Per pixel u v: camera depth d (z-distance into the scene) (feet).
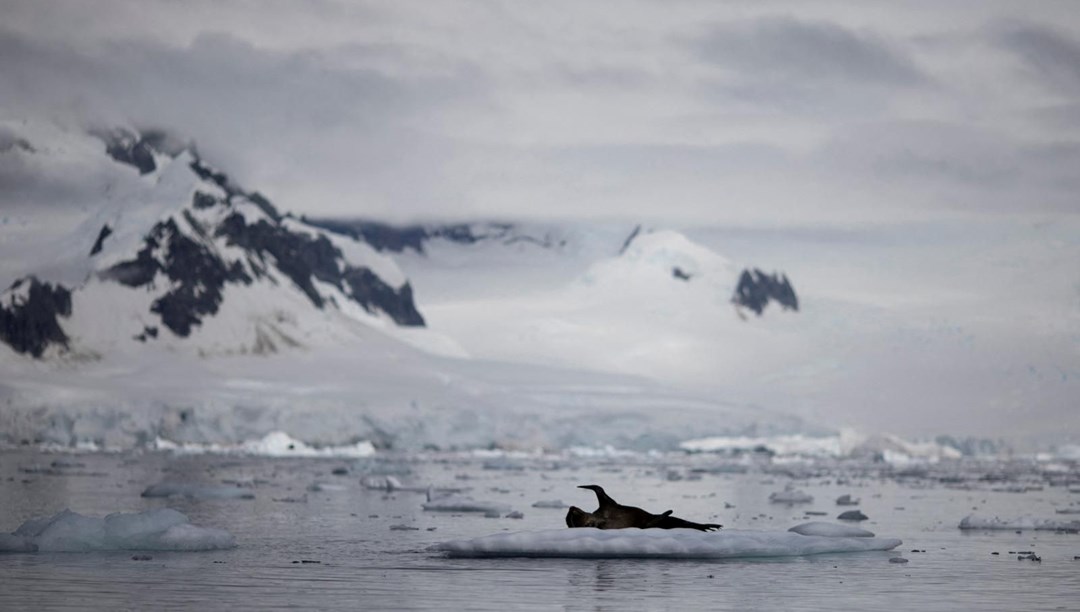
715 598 255.09
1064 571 307.37
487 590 263.49
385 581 275.18
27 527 349.00
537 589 264.93
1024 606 248.52
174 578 277.23
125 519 336.90
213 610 234.38
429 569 296.10
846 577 289.74
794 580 282.77
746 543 328.29
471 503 526.57
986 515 555.28
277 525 440.04
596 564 307.99
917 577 291.99
